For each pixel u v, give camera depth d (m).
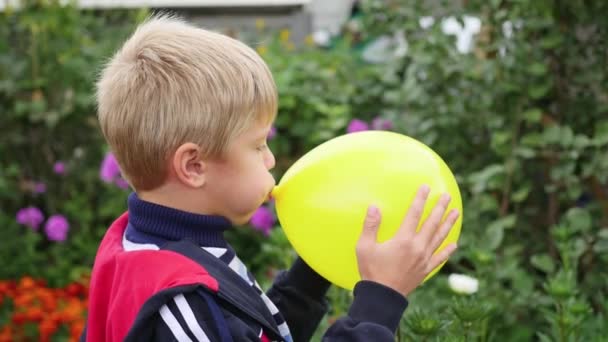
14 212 5.73
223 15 7.64
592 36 3.96
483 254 3.20
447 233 1.77
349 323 1.64
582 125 4.04
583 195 4.30
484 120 4.12
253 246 4.87
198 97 1.67
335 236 1.82
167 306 1.60
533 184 4.17
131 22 6.14
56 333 4.18
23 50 5.72
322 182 1.85
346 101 5.01
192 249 1.70
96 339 1.80
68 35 5.63
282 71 5.25
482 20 4.06
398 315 1.67
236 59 1.73
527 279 3.44
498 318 3.35
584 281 3.68
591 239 3.47
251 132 1.73
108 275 1.78
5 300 4.48
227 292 1.65
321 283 2.11
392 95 4.36
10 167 5.46
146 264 1.67
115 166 4.89
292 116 4.97
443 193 1.79
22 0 5.63
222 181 1.72
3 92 5.50
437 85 4.32
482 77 4.04
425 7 4.46
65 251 5.30
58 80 5.55
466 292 2.54
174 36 1.76
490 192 4.11
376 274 1.70
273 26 7.59
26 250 5.23
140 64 1.73
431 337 2.43
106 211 5.24
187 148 1.67
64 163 5.67
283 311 2.08
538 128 4.10
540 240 4.12
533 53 3.94
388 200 1.78
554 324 2.77
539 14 3.87
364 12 4.62
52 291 4.77
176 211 1.72
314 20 8.76
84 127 5.67
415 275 1.71
